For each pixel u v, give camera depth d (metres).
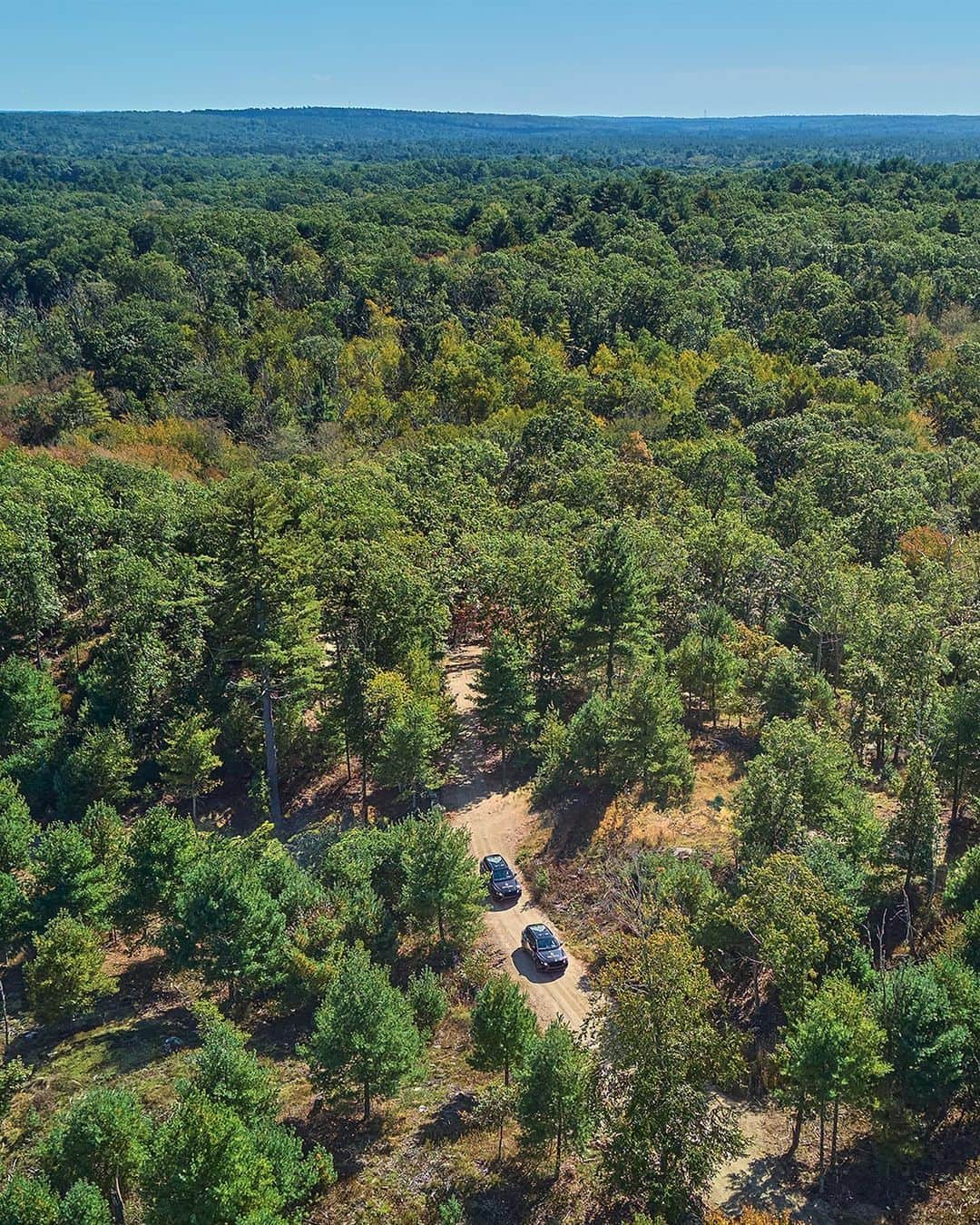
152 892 37.16
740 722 54.62
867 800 40.31
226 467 98.12
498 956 38.53
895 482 79.94
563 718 56.25
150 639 53.94
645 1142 24.23
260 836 43.25
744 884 32.31
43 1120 28.41
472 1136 28.61
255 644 49.59
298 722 55.25
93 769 48.62
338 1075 28.42
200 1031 32.88
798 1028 26.00
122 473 78.75
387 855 40.53
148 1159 22.34
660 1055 24.38
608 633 52.22
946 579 58.91
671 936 26.33
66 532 64.50
